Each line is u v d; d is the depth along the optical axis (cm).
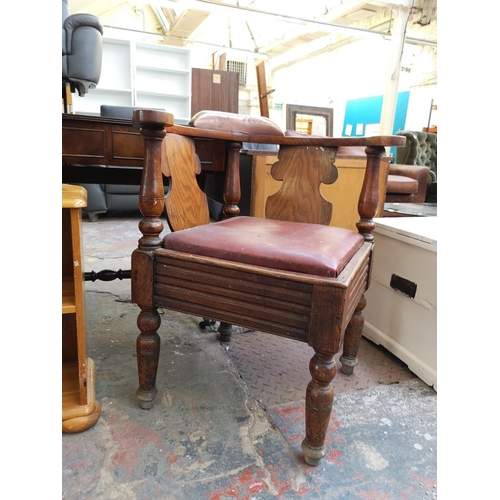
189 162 101
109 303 156
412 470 78
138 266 81
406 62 587
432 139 430
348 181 182
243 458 79
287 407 96
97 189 321
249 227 91
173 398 97
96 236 270
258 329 73
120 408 92
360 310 107
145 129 76
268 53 770
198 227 89
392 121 469
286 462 78
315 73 746
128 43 473
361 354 127
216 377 107
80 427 82
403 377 113
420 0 517
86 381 85
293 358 120
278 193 115
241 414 92
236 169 117
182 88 520
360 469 78
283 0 520
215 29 723
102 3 610
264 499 69
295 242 78
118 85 486
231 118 108
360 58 641
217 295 76
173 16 631
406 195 306
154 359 89
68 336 98
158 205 80
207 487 71
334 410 96
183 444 81
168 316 146
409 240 113
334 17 553
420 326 112
